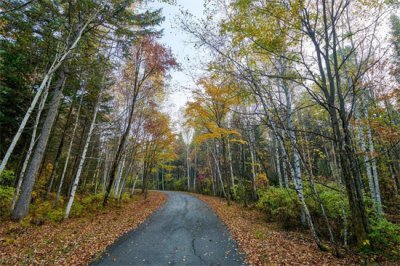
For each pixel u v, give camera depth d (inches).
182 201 933.8
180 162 2283.5
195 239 343.3
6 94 531.2
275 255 264.7
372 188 450.9
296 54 308.0
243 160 967.0
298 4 263.9
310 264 236.7
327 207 383.9
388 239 274.2
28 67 502.9
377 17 287.1
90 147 1027.9
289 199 435.8
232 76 313.7
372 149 448.5
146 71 641.6
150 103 738.8
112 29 438.6
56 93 470.0
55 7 386.6
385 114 421.1
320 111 588.1
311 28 292.8
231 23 283.7
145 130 846.5
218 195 1291.8
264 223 484.7
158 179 2222.0
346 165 288.2
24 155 678.5
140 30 519.2
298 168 396.2
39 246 271.0
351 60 478.0
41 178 757.9
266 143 987.9
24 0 356.8
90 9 397.4
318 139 746.2
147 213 589.3
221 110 677.9
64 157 1003.3
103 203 627.2
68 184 880.3
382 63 399.2
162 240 334.3
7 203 448.5
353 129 517.0
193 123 739.4
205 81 606.5
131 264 239.3
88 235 331.3
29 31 410.9
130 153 866.8
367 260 246.7
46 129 448.5
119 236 344.8
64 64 462.9
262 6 272.5
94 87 596.4
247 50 301.0
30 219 386.3
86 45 440.1
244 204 717.3
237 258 260.7
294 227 427.2
